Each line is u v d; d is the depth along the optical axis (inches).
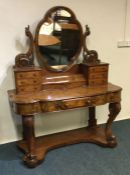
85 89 96.7
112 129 116.6
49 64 99.3
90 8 104.5
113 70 118.3
